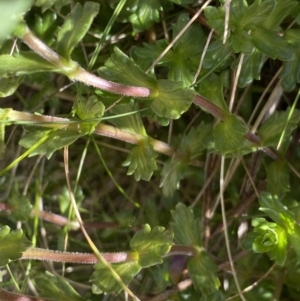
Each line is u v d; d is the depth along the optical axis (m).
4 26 0.11
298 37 0.18
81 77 0.16
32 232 0.23
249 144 0.19
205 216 0.22
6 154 0.24
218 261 0.21
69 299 0.19
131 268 0.18
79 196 0.23
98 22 0.22
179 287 0.21
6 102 0.25
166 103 0.17
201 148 0.21
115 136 0.19
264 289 0.21
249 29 0.18
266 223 0.18
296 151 0.21
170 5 0.21
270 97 0.21
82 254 0.18
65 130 0.18
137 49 0.20
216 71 0.20
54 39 0.21
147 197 0.24
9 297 0.18
